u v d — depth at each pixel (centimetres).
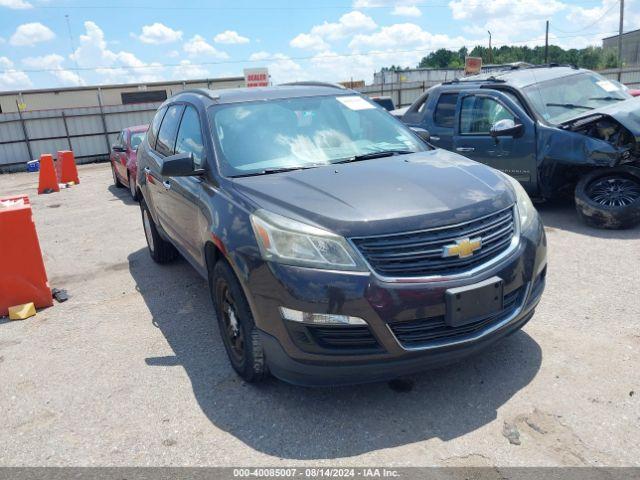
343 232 286
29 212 500
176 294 528
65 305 523
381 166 364
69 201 1188
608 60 5969
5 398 357
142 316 480
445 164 370
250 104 434
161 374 372
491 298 294
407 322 285
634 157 596
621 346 358
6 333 465
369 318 279
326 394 332
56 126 2438
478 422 294
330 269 282
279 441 291
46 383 372
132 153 1082
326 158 391
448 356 295
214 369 373
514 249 315
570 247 559
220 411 323
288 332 292
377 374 290
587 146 607
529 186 681
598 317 401
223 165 379
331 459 274
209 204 364
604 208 598
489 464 262
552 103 686
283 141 401
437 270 289
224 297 359
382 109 474
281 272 290
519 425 289
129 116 2553
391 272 284
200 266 419
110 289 560
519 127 662
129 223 888
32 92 3388
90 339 439
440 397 319
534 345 367
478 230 301
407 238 287
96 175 1755
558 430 282
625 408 295
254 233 307
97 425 319
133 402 340
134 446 296
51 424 323
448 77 4544
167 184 481
